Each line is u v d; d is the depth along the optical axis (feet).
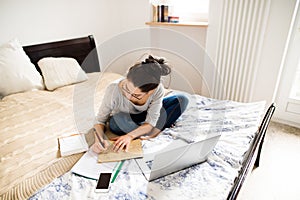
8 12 6.30
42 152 3.72
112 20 9.39
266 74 6.98
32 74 6.30
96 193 2.93
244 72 7.14
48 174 3.35
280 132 7.07
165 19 8.18
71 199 2.84
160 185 3.06
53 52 7.30
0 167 3.35
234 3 6.62
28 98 5.52
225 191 2.95
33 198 2.91
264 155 6.01
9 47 6.16
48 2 7.10
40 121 4.56
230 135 4.19
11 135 4.05
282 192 4.84
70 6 7.73
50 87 6.42
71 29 7.97
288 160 5.82
